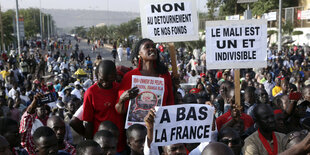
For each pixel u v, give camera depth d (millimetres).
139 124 4125
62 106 8188
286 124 5832
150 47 4367
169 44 5086
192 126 3697
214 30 5211
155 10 5082
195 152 4242
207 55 5227
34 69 24547
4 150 3439
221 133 4367
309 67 19234
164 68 4543
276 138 4574
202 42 32219
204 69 18469
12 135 4414
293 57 22844
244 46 5211
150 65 4457
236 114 5039
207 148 2977
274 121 4477
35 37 102938
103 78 4258
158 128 3613
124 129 4504
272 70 17578
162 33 5082
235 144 4289
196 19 5066
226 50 5215
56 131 4867
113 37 70188
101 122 4289
